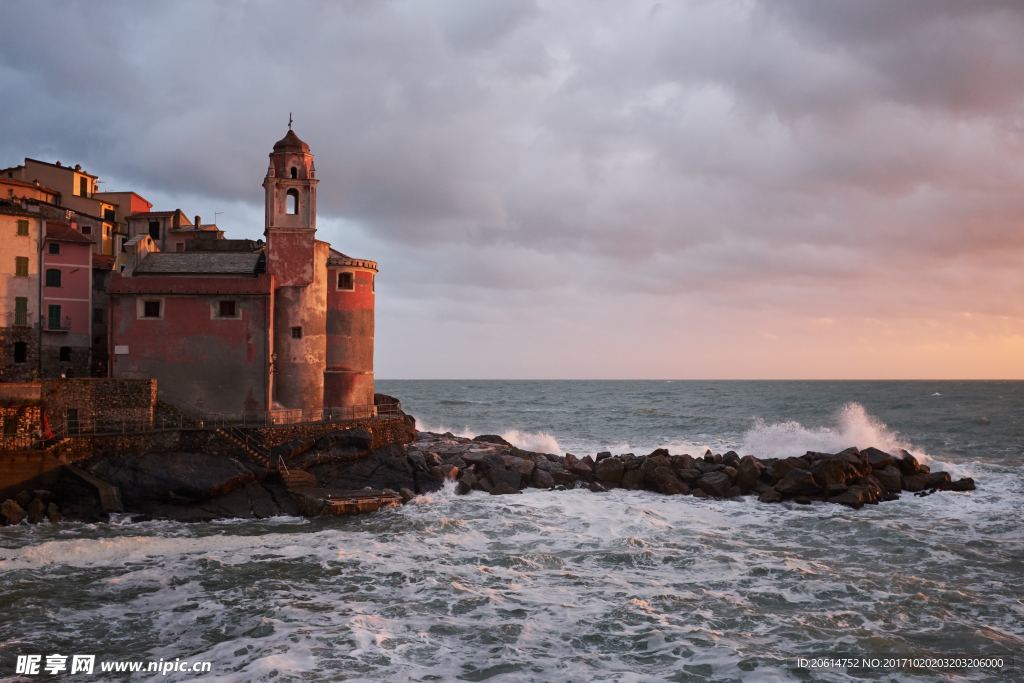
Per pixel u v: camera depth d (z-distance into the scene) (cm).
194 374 5150
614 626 2645
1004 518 4462
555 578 3191
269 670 2245
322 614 2736
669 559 3478
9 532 3944
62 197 7462
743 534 4041
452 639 2519
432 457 5406
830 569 3359
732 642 2506
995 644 2517
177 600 2889
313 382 5453
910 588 3084
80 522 4169
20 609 2784
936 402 18100
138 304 5147
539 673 2269
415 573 3222
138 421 4794
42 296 5497
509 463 5344
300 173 5491
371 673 2244
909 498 5038
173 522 4241
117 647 2453
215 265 5534
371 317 5981
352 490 4709
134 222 7562
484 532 3969
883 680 2244
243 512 4400
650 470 5234
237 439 4803
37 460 4325
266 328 5191
